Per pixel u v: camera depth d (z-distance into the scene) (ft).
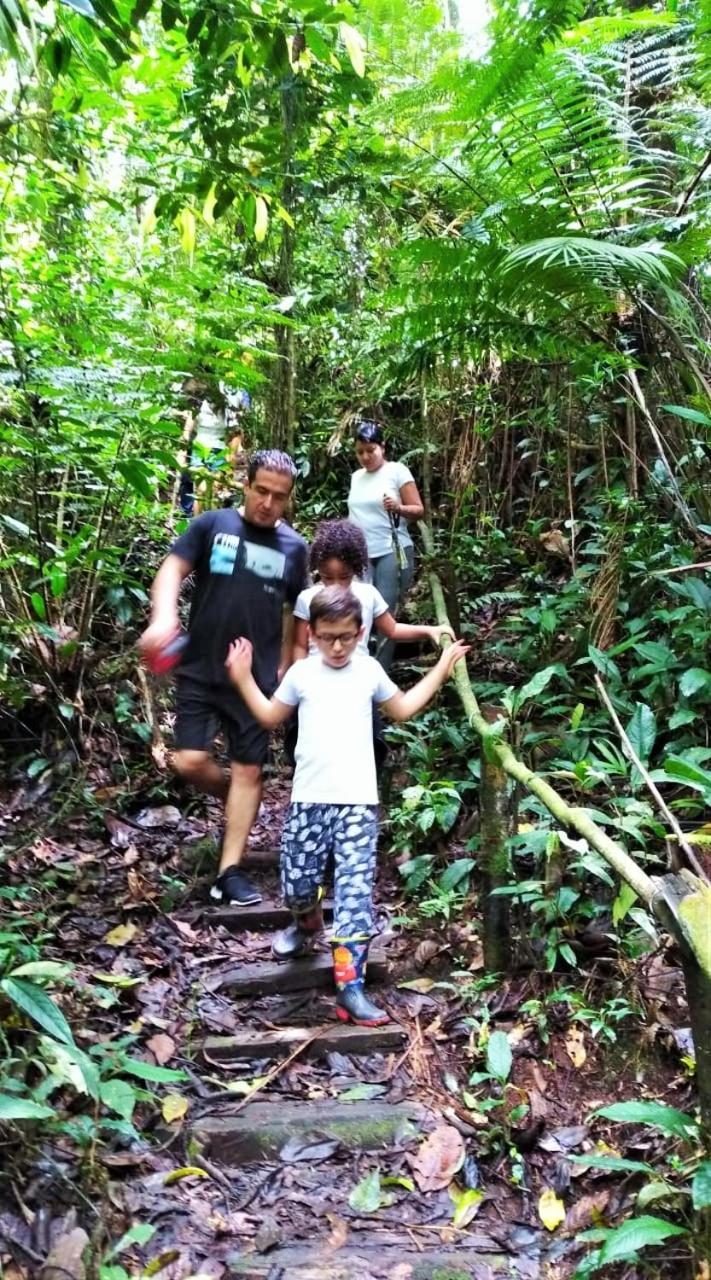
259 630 9.71
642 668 9.51
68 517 14.38
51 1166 5.98
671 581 10.00
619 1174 6.10
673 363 10.84
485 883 8.30
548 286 9.79
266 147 10.05
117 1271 5.27
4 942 7.13
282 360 16.51
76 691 12.84
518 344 11.12
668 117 11.05
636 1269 5.34
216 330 14.14
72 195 10.84
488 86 9.66
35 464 11.84
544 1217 5.99
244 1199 6.24
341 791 8.12
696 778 6.20
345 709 8.27
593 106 10.15
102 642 14.07
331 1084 7.38
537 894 8.14
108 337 13.15
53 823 11.23
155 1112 6.89
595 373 11.21
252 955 9.05
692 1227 5.12
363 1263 5.66
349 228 17.56
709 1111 4.78
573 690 10.77
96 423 11.39
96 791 11.92
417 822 10.25
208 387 16.48
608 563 11.51
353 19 12.23
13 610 12.59
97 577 12.78
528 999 7.86
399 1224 6.03
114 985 8.13
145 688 13.21
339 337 18.17
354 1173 6.47
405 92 11.14
